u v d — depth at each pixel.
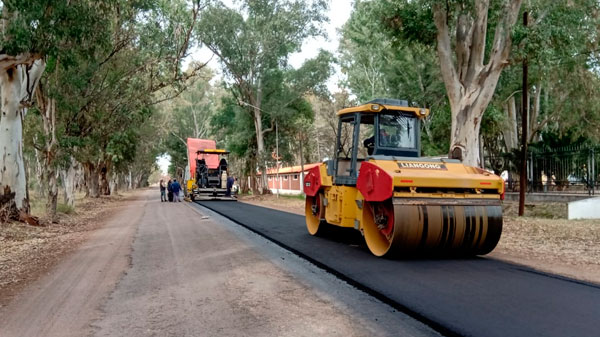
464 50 17.50
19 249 11.34
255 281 7.16
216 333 4.83
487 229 8.37
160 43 20.11
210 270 8.05
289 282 7.06
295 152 47.97
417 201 8.09
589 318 4.95
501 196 8.58
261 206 26.81
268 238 11.91
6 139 15.33
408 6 17.67
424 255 8.87
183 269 8.19
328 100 40.16
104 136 27.30
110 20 17.56
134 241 12.22
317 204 12.13
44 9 11.07
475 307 5.41
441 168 8.88
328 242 10.92
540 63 16.55
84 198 37.88
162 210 25.09
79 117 21.84
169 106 60.94
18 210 15.60
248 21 37.94
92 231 15.39
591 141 25.91
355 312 5.49
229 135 47.72
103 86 22.66
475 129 17.02
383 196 8.21
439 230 8.09
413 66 30.52
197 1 17.64
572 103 29.19
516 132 32.53
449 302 5.64
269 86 40.47
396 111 10.08
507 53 16.41
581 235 11.97
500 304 5.52
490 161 27.20
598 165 19.94
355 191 9.95
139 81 21.94
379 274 7.24
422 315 5.12
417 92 30.61
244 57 38.16
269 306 5.79
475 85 16.92
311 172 12.38
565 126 30.64
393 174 8.07
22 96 15.62
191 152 36.31
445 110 28.62
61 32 11.49
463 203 8.34
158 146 65.31
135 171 78.88
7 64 11.74
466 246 8.43
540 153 22.48
